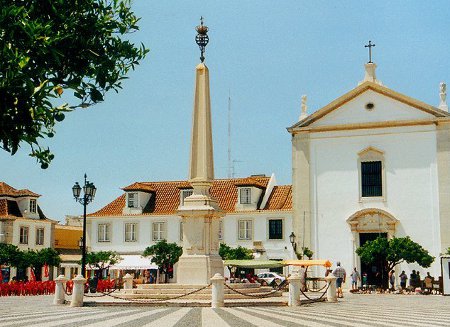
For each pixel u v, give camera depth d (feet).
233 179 187.62
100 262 170.30
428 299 94.27
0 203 188.65
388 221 127.75
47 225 198.70
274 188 182.60
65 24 19.51
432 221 125.59
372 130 131.64
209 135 80.53
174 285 75.82
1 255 163.73
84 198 94.68
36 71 18.24
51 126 19.67
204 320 50.78
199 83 80.94
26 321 50.70
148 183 196.54
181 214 77.36
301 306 72.59
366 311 65.16
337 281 106.01
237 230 174.60
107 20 20.85
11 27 17.63
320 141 135.03
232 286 80.43
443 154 126.31
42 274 185.37
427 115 128.47
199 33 82.38
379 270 127.95
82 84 20.04
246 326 45.29
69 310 66.18
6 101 17.16
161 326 45.44
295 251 129.70
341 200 132.05
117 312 61.62
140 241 184.24
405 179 128.47
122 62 21.52
